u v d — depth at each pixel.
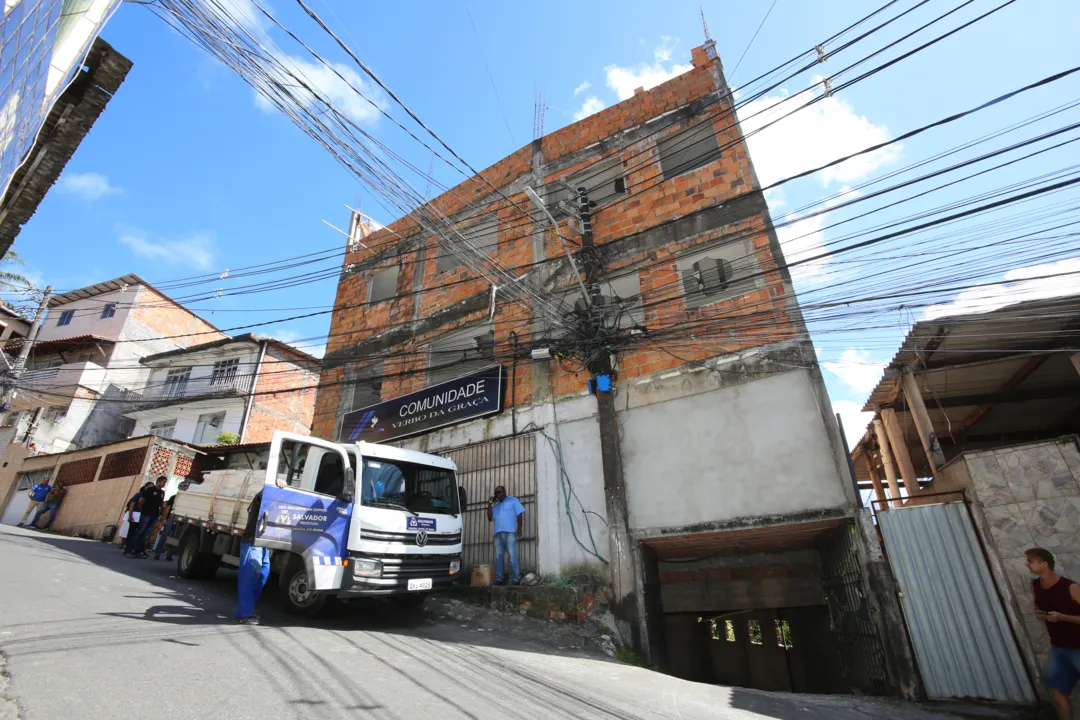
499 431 11.83
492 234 13.90
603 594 9.27
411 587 7.88
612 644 8.27
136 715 3.32
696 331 9.91
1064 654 5.18
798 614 12.08
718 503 8.83
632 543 9.35
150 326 27.17
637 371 10.46
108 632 5.18
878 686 7.30
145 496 13.12
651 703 5.22
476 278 14.25
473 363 13.48
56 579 7.58
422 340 14.56
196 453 18.28
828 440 8.29
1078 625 5.15
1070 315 7.95
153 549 13.81
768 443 8.73
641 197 12.06
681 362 10.04
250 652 5.04
